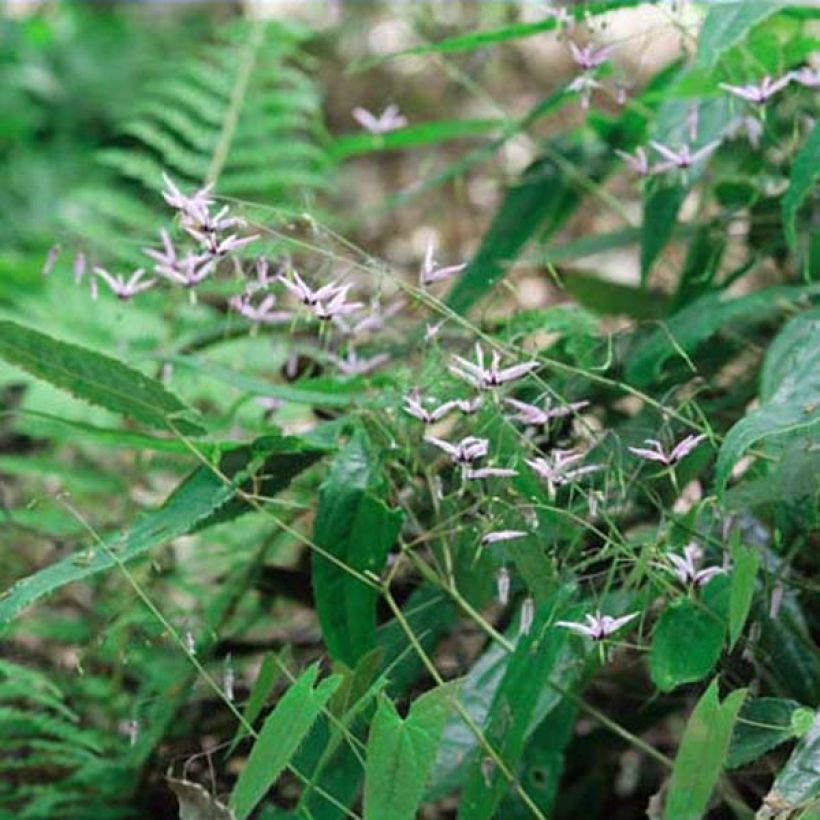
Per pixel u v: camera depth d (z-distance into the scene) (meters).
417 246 4.79
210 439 2.19
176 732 2.41
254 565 2.42
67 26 5.56
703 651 1.78
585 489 2.06
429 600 2.15
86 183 4.65
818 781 1.62
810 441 1.80
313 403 2.10
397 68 6.00
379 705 1.65
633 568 1.93
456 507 2.07
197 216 1.89
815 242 2.29
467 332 2.23
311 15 6.33
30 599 1.83
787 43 2.31
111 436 2.06
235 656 2.50
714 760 1.62
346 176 5.27
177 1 6.38
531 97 5.78
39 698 2.32
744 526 2.04
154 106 3.35
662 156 2.43
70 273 3.25
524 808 2.04
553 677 1.97
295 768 1.96
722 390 2.43
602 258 4.48
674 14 2.28
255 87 3.42
